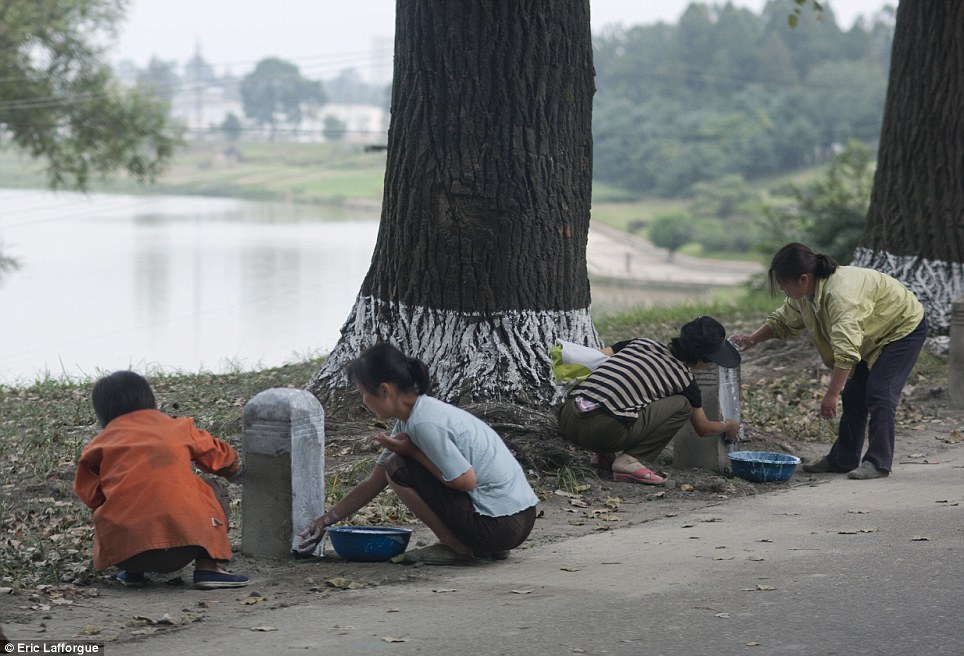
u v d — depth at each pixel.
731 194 132.75
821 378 11.72
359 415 8.83
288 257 65.31
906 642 4.25
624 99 183.62
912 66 12.96
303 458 5.88
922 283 12.84
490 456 5.59
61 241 76.69
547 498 7.32
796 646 4.23
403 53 8.84
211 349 30.28
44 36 33.94
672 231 118.38
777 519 6.57
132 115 35.31
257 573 5.60
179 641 4.41
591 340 8.98
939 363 12.22
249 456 5.86
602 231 135.88
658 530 6.41
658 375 7.48
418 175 8.75
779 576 5.25
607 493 7.43
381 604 4.93
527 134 8.59
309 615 4.77
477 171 8.59
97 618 4.81
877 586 5.01
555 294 8.78
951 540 5.84
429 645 4.30
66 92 34.72
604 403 7.34
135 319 39.19
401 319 8.88
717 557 5.68
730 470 7.93
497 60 8.52
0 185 128.75
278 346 31.19
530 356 8.60
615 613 4.71
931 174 12.84
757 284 24.77
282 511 5.81
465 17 8.53
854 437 7.95
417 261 8.79
